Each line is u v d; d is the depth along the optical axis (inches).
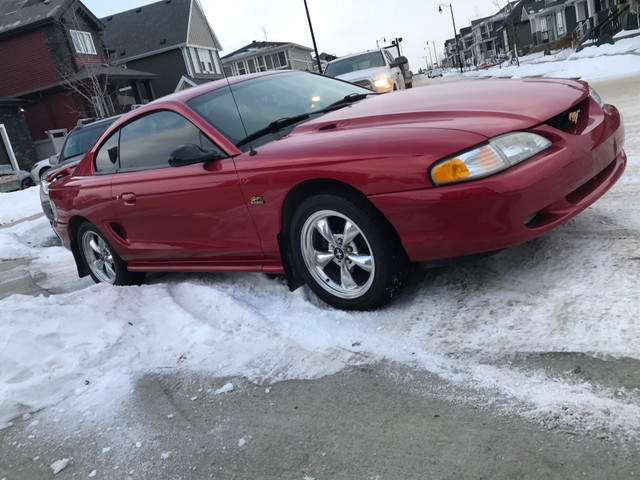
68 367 125.2
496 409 83.3
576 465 69.3
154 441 95.8
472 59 3289.9
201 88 163.8
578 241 131.0
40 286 230.5
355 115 134.4
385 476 75.8
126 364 125.9
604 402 78.6
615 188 172.4
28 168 1111.6
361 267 123.3
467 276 129.4
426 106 127.1
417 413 87.0
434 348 104.0
